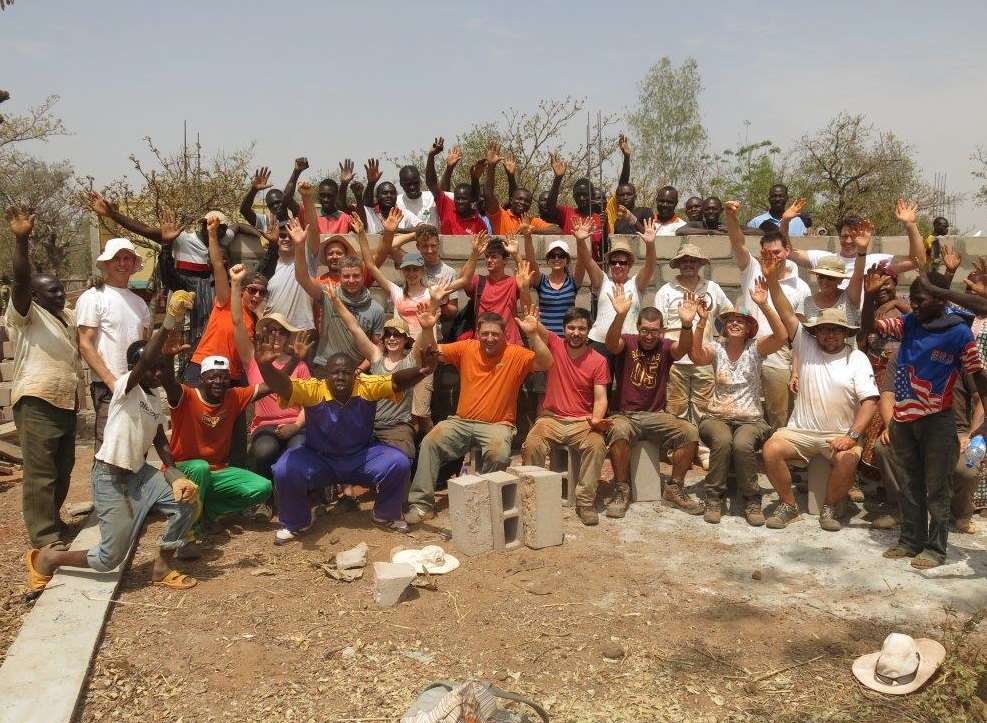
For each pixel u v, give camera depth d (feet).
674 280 30.60
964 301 17.83
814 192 82.53
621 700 13.53
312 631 15.94
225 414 20.52
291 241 25.80
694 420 25.44
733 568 19.01
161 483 17.79
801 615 16.58
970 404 23.16
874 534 21.22
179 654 15.10
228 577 18.53
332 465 20.80
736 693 13.76
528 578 18.43
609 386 24.67
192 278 27.14
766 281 23.91
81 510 22.70
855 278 25.30
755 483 22.11
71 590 17.15
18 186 97.14
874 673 14.16
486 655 14.96
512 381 22.70
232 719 13.15
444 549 20.21
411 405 24.84
